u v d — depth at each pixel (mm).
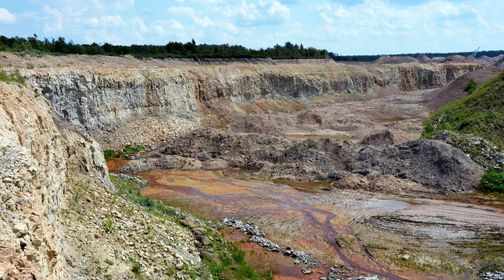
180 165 48844
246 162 49688
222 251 24625
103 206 20844
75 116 50938
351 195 39969
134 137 55531
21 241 9344
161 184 42875
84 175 23172
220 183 43594
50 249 10516
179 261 19906
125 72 60406
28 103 16656
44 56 60375
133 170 46906
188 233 24812
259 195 39969
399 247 29156
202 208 36156
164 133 58656
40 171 12875
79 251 15891
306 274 25438
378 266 26719
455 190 40281
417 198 39031
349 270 26141
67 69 51562
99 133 52938
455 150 43812
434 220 33750
